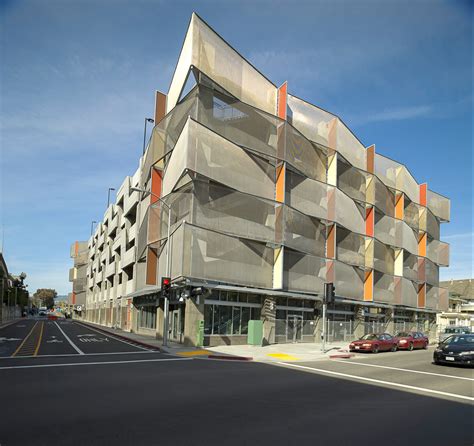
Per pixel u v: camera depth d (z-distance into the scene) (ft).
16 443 22.66
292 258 108.58
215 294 92.07
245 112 99.71
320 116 124.98
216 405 32.45
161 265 103.40
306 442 23.63
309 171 117.60
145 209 127.03
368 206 142.31
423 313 183.21
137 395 35.78
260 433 25.14
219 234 91.81
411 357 82.74
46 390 37.50
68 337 113.29
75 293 365.20
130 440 23.29
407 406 34.17
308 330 113.50
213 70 92.43
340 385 44.14
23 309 408.26
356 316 135.13
